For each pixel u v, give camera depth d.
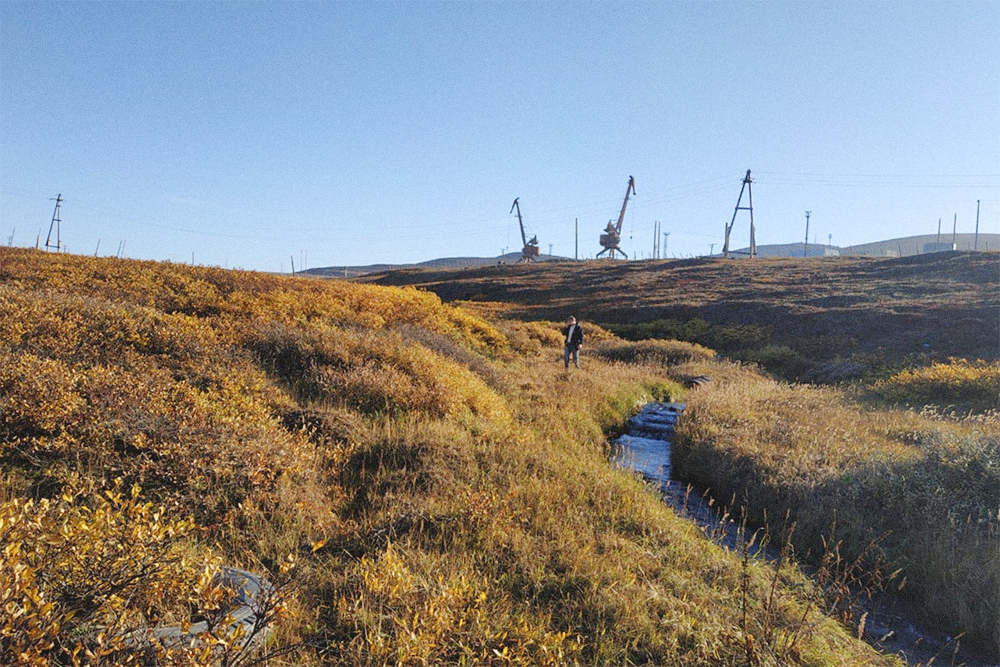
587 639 4.01
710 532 7.04
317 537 4.84
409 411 8.71
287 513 5.15
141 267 18.66
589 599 4.41
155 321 10.29
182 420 6.22
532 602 4.38
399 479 6.33
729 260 71.88
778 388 17.67
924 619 5.50
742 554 6.17
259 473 5.52
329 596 4.10
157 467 5.28
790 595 5.13
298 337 10.88
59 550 3.03
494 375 13.58
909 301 35.56
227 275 18.98
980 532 6.19
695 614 4.41
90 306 10.23
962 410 13.55
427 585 4.09
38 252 22.58
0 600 2.49
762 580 5.31
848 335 31.56
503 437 8.32
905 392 15.64
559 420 11.00
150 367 8.08
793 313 36.97
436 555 4.77
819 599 5.03
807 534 6.95
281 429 6.89
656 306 44.94
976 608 5.34
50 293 10.98
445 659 3.53
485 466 7.10
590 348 28.27
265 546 4.59
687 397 16.73
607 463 9.10
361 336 12.04
